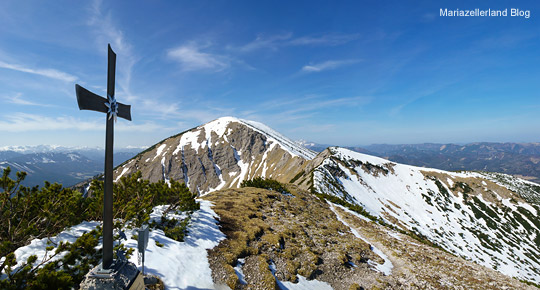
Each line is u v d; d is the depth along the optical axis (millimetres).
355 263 21406
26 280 6684
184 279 11398
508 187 126062
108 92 7051
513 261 84500
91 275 6918
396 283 18891
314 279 17469
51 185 10695
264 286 14016
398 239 33875
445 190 128625
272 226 24562
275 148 195000
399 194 117250
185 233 16562
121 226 12945
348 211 45031
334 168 109375
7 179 8992
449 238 89500
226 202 28500
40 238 9984
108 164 7121
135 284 7598
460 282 20359
